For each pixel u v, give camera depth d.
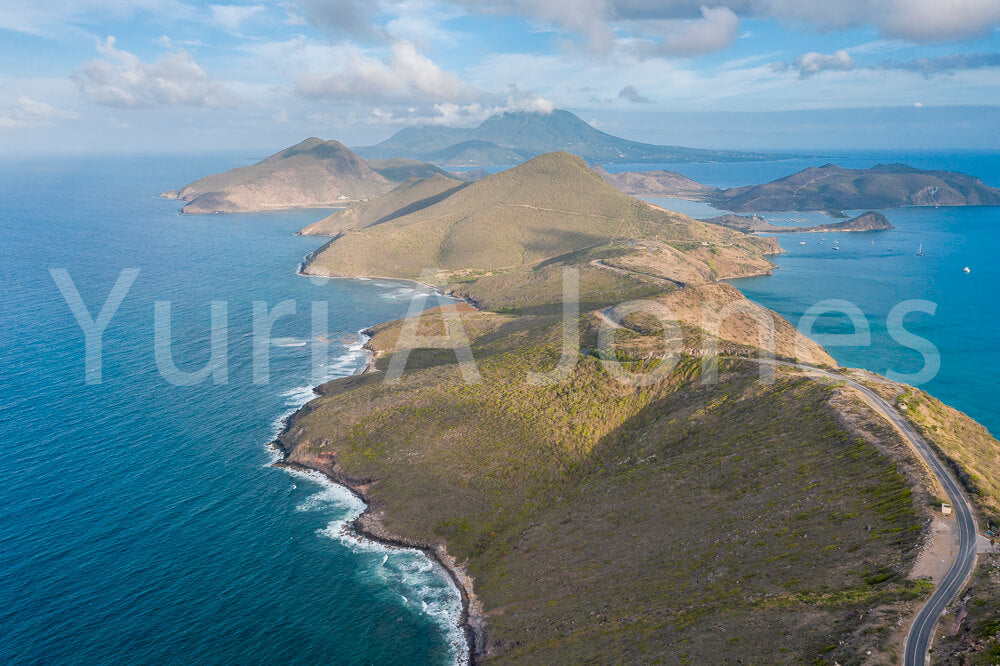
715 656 58.69
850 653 52.75
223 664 79.19
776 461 93.81
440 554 101.94
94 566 96.44
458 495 113.75
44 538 102.75
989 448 95.25
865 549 68.75
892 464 82.44
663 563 81.00
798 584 66.81
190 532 106.06
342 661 80.06
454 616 88.31
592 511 100.44
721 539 81.00
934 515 70.06
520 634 78.06
